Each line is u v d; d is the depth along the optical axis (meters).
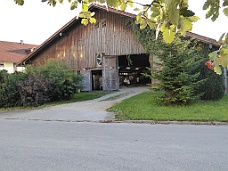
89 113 9.45
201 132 6.08
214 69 1.16
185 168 3.67
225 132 6.04
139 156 4.28
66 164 3.97
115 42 16.19
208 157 4.14
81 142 5.36
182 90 9.70
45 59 16.92
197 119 7.47
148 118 7.87
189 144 4.98
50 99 13.39
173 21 0.92
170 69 9.80
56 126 7.41
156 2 1.15
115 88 16.75
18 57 28.14
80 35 17.53
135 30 14.91
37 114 9.84
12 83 12.15
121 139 5.53
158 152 4.48
